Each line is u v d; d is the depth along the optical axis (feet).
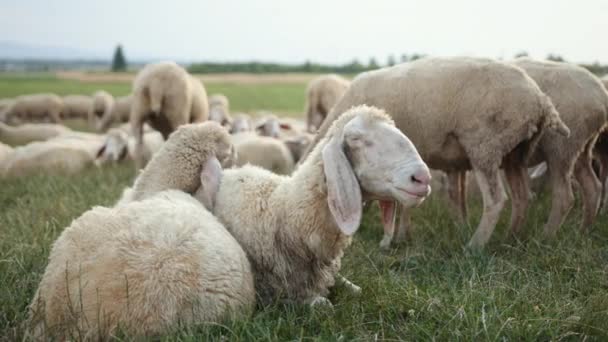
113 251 6.20
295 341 6.23
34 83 96.53
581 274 7.72
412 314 6.71
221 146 8.18
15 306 6.73
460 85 9.62
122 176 14.92
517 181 9.91
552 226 9.87
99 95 40.96
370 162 6.71
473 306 6.77
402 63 10.55
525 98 9.29
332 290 7.54
